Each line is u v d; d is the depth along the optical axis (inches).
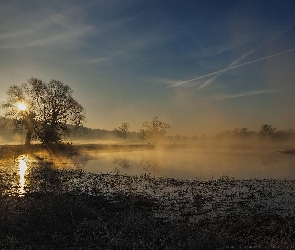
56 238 505.7
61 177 1178.0
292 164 1887.3
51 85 2564.0
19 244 478.9
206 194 908.0
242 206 761.0
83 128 2950.3
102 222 585.3
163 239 514.6
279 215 676.7
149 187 1012.5
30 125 2571.4
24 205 649.0
